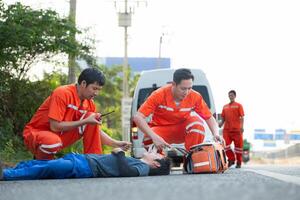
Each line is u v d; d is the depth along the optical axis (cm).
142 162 1345
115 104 8462
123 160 1316
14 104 2759
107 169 1307
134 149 2425
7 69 2702
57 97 1415
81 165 1295
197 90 2442
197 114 1634
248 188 848
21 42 2450
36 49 2622
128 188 891
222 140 1584
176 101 1611
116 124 8219
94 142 1450
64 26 2625
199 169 1467
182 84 1578
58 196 782
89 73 1422
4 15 2477
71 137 1462
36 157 1450
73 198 746
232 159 2677
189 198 715
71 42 2673
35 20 2536
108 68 8800
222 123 2708
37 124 1456
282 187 867
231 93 2681
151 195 761
